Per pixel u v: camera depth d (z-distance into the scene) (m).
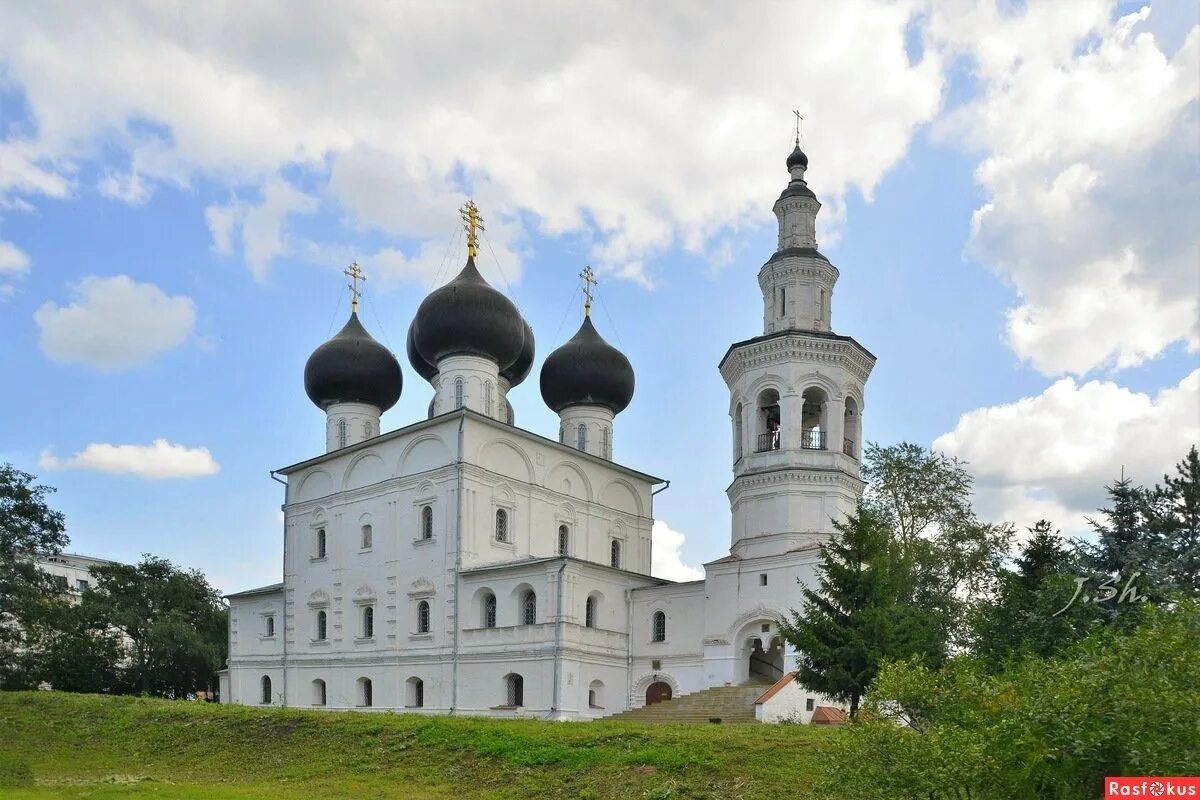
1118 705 13.70
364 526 62.47
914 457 48.47
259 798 26.89
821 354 53.56
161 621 71.00
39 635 65.75
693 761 26.95
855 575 34.91
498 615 54.53
